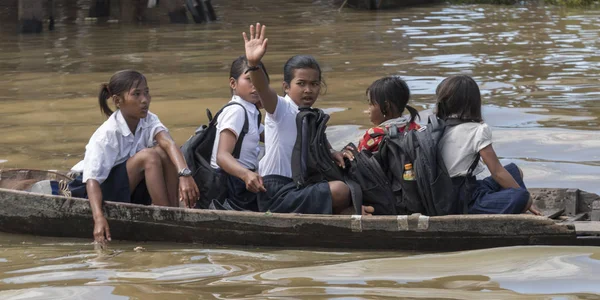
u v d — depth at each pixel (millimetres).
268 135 11531
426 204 10812
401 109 11523
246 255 10500
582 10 45875
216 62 29031
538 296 8586
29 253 10812
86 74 26781
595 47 31016
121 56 30922
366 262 10000
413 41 34000
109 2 45219
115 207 11180
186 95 22734
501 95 21703
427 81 24156
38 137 17938
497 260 9797
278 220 10617
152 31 39000
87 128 18844
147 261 10273
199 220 10875
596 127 17656
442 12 46188
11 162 15750
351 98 21688
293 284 9148
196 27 40562
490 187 11469
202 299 8680
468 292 8742
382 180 11047
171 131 18234
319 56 30234
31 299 8867
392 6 48844
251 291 8922
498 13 45188
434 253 10320
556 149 15906
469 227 10156
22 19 38344
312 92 11516
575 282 8984
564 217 11703
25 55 31422
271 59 29734
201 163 11570
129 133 11586
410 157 10836
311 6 50406
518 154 15625
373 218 10352
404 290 8852
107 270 9898
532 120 18500
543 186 13594
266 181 11383
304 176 11320
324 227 10516
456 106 11094
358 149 11781
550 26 38531
